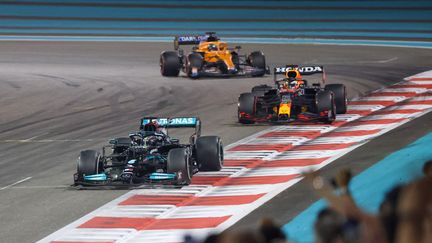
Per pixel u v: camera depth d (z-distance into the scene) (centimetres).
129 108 8788
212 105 8719
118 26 18088
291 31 17112
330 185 1709
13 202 4944
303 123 7225
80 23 18300
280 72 7431
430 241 1435
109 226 4312
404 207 1458
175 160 4981
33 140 7194
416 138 6003
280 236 1482
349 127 6888
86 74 11756
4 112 8894
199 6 19350
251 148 6228
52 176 5622
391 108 7856
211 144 5319
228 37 16675
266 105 7288
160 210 4569
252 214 4344
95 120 8125
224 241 1467
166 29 17800
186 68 10719
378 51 13738
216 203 4634
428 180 1495
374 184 4647
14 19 18350
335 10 18775
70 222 4428
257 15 18700
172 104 8912
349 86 9725
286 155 5888
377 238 1498
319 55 13450
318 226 1535
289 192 4728
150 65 12688
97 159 5128
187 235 1739
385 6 18725
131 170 4994
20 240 4150
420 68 11219
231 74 10469
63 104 9262
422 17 17562
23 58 13938
